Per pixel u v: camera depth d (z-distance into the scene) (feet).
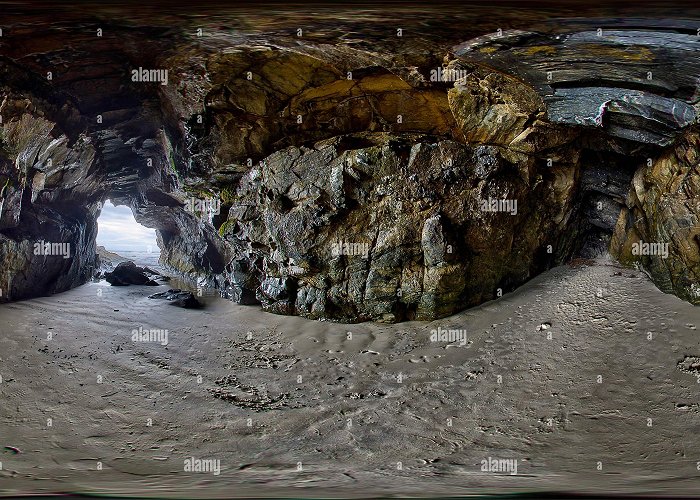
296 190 33.04
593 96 23.04
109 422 21.20
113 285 47.88
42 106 31.09
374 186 31.37
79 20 19.25
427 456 17.83
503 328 28.07
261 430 20.51
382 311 31.40
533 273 33.17
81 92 31.86
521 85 23.88
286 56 26.91
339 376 25.67
